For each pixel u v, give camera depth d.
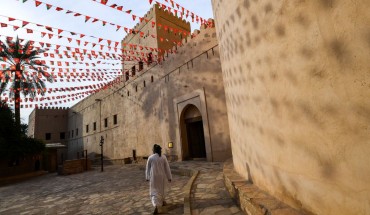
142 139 18.36
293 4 2.29
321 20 1.94
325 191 2.05
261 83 3.17
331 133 1.93
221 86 11.47
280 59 2.61
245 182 4.18
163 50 17.23
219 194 5.05
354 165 1.72
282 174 2.80
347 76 1.72
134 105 20.02
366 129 1.59
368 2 1.53
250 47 3.43
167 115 15.34
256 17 3.14
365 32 1.55
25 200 8.38
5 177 16.92
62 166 17.73
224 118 11.11
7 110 17.81
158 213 4.58
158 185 4.80
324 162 2.04
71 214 5.48
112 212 5.18
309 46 2.12
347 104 1.74
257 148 3.56
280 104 2.71
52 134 36.12
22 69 16.56
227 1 4.40
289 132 2.57
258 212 2.94
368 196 1.61
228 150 10.78
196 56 13.05
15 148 17.19
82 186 10.12
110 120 24.58
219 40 5.84
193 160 13.08
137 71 19.83
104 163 24.03
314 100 2.11
